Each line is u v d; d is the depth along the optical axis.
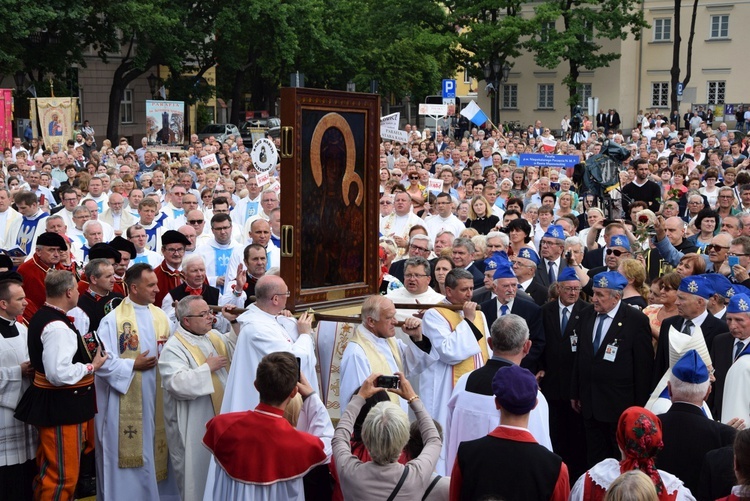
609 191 15.48
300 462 5.46
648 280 10.84
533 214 13.45
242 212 15.39
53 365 6.90
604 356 7.85
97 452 7.54
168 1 44.38
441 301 8.21
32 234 12.92
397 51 56.00
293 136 6.36
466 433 6.30
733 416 6.39
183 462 6.95
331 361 7.37
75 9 37.88
